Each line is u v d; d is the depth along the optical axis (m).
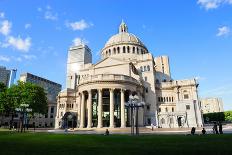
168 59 115.56
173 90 94.75
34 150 16.67
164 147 17.78
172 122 80.75
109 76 66.81
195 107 86.19
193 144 19.77
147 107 87.06
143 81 89.38
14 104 74.50
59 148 17.78
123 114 64.69
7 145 20.12
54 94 199.38
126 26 123.19
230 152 14.59
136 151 15.59
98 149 16.92
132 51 106.00
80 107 71.44
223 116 116.50
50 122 131.50
